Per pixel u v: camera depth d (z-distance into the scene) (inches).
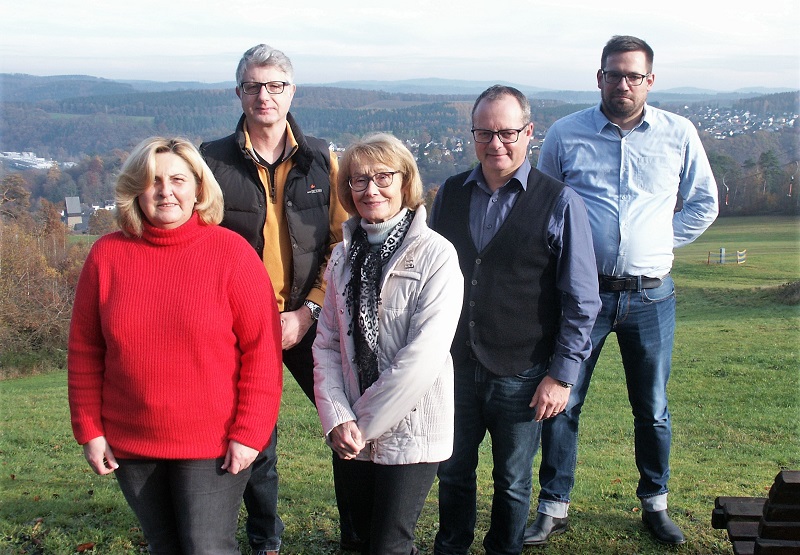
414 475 100.3
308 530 151.5
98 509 169.2
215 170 125.6
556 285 116.8
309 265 130.0
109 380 96.6
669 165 139.6
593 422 347.3
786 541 92.3
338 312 105.3
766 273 972.6
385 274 99.9
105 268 96.5
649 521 146.9
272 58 122.5
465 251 119.2
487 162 115.0
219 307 96.3
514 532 122.3
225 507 98.2
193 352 94.0
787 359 489.7
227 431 97.7
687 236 150.6
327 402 101.8
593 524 152.6
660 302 139.1
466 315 118.1
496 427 120.1
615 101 135.9
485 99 114.4
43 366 748.0
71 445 297.6
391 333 100.6
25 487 204.8
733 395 396.8
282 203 128.6
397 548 101.9
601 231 139.0
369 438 98.7
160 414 93.6
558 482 144.6
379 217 102.0
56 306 801.6
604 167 140.6
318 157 130.1
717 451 280.4
